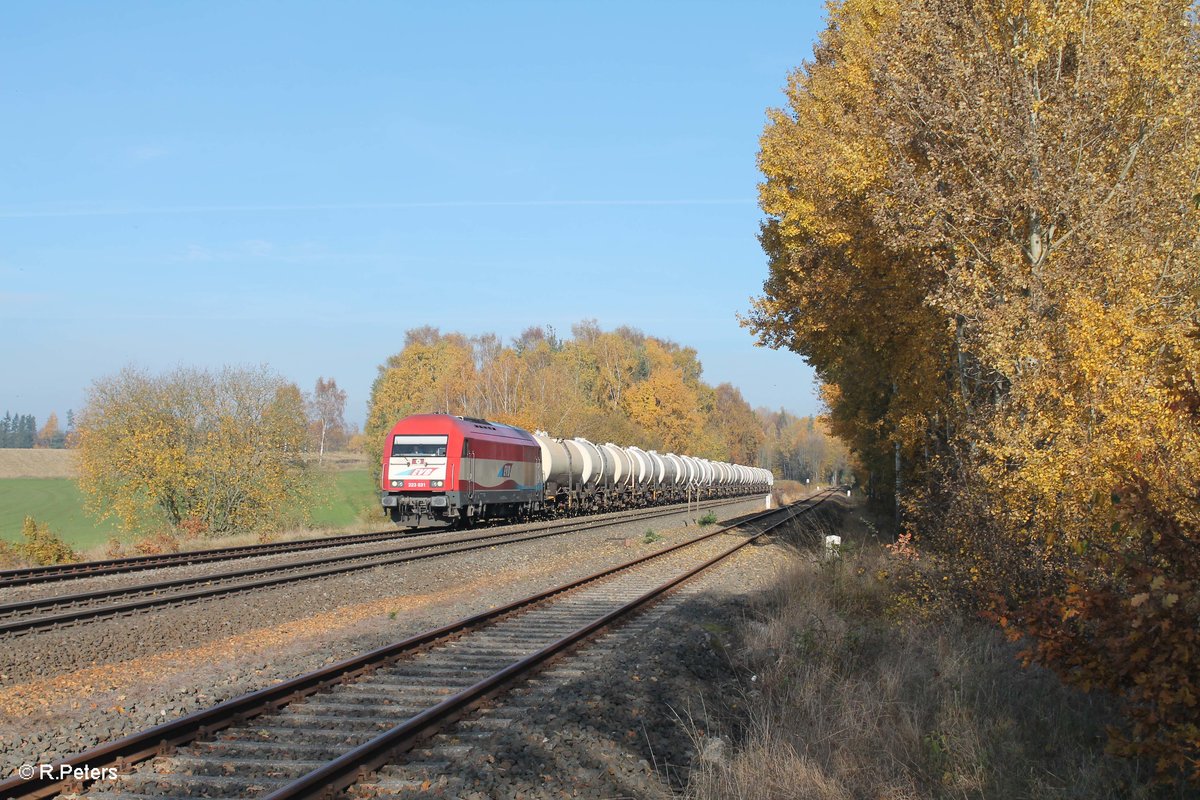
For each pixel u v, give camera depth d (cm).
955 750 753
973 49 1502
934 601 1257
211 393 4062
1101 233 1284
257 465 4131
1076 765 721
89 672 1114
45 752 761
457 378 7612
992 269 1490
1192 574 654
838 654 1078
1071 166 1430
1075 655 686
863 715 840
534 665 1052
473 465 3362
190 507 4022
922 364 2064
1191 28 1418
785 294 2417
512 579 2011
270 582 1759
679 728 839
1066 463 1014
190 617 1438
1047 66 1495
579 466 4597
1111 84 1400
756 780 695
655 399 9538
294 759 737
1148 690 609
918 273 1838
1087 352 1015
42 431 16188
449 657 1134
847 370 3109
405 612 1565
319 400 14750
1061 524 1027
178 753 749
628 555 2528
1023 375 1198
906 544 1538
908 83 1577
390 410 8600
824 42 2586
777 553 2500
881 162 1744
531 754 740
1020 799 674
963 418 1548
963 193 1477
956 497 1264
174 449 3925
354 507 6756
